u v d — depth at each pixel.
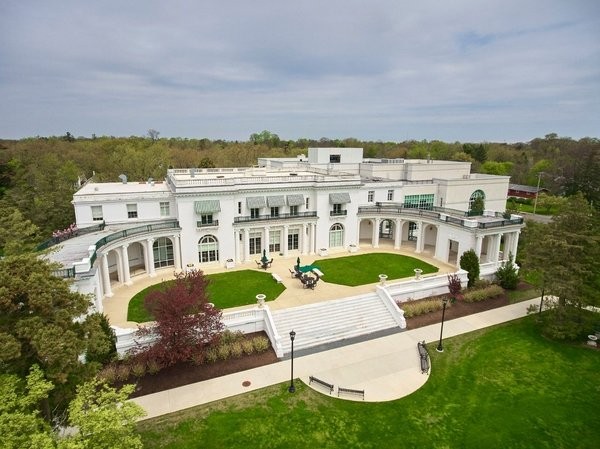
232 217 49.59
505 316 38.78
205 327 28.03
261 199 51.66
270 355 30.92
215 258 50.41
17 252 37.09
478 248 48.25
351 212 57.28
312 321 35.53
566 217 35.12
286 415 24.00
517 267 47.06
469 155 136.88
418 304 38.81
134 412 16.11
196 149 152.62
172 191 48.06
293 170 69.81
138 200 48.59
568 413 24.77
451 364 30.09
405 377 28.30
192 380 27.42
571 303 34.12
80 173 95.31
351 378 28.09
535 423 23.80
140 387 26.52
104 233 44.22
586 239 33.06
